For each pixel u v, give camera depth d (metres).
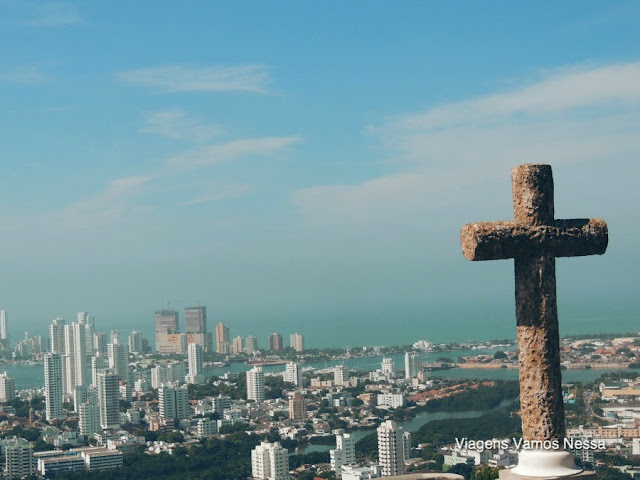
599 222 11.90
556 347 11.89
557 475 11.38
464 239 12.03
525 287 11.96
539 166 11.88
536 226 11.78
